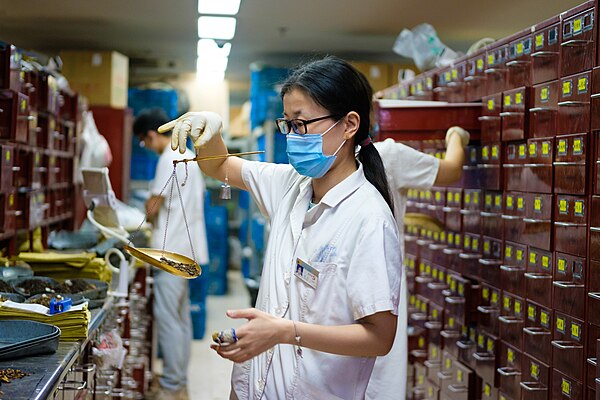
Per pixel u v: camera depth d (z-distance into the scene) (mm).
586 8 2223
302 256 1733
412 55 4191
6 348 1744
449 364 3459
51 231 4496
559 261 2369
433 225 3586
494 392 2918
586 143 2184
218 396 4676
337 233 1689
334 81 1692
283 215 1873
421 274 4066
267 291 1790
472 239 3232
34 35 5844
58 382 1684
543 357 2465
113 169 5688
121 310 3580
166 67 7484
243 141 9828
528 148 2625
